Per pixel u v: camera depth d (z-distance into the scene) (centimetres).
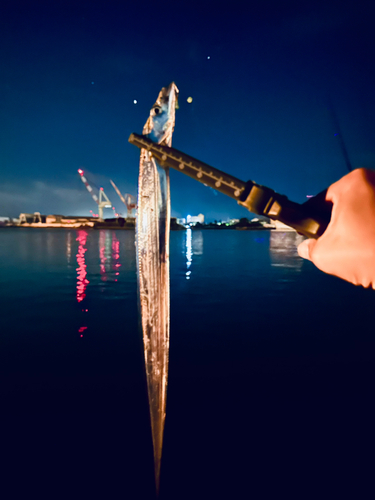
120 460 208
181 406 267
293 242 2755
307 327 463
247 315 527
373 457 209
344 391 287
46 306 594
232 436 230
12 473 198
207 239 3416
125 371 325
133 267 1135
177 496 180
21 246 2128
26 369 332
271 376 316
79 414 256
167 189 57
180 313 542
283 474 196
